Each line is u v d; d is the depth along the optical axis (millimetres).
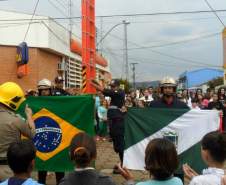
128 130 7434
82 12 13297
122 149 10266
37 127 8008
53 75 27344
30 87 24344
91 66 13555
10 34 24312
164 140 3729
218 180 3867
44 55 25875
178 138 7305
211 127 7258
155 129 7359
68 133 7984
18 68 23719
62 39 27953
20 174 3965
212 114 7258
